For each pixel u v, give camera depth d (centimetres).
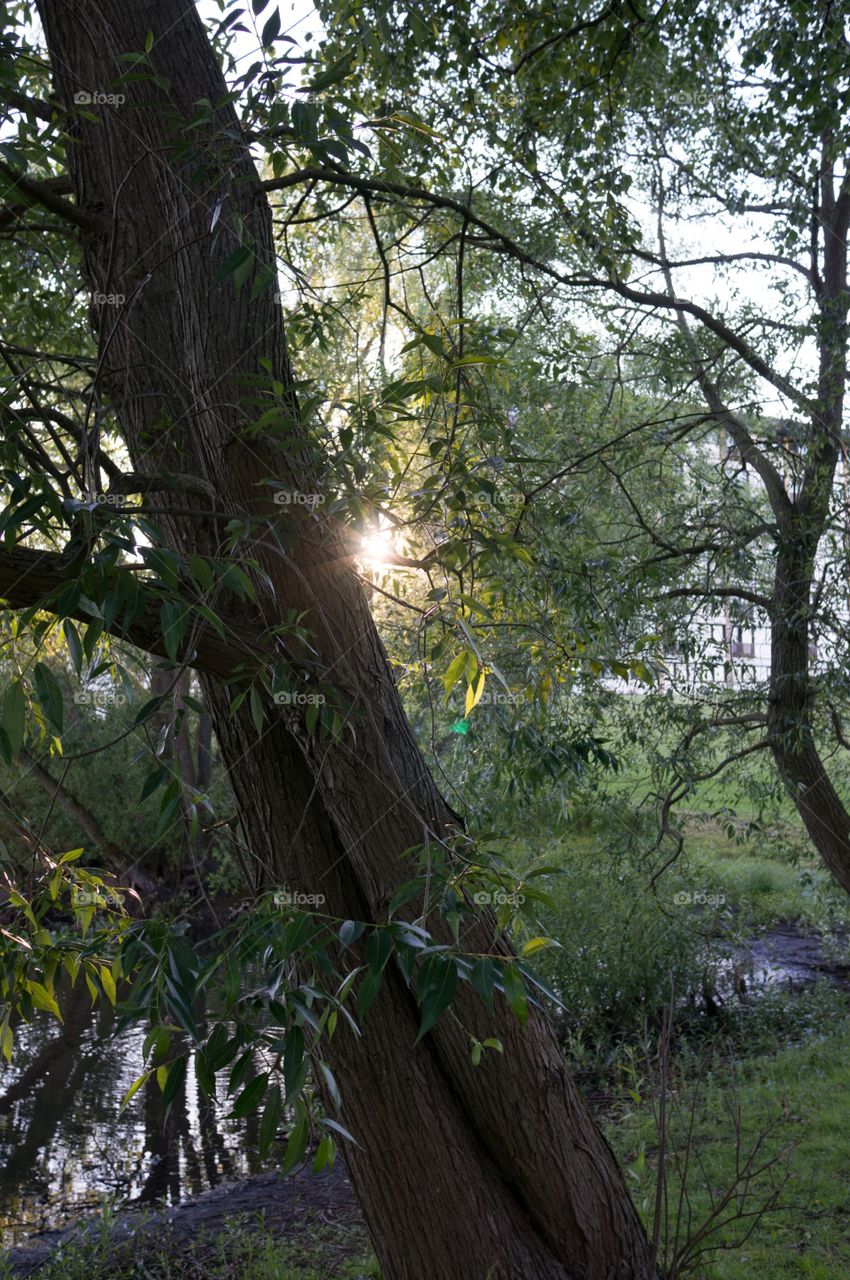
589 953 940
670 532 801
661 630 727
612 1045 932
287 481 295
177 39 322
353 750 319
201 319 301
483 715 562
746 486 847
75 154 347
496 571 316
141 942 181
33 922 235
